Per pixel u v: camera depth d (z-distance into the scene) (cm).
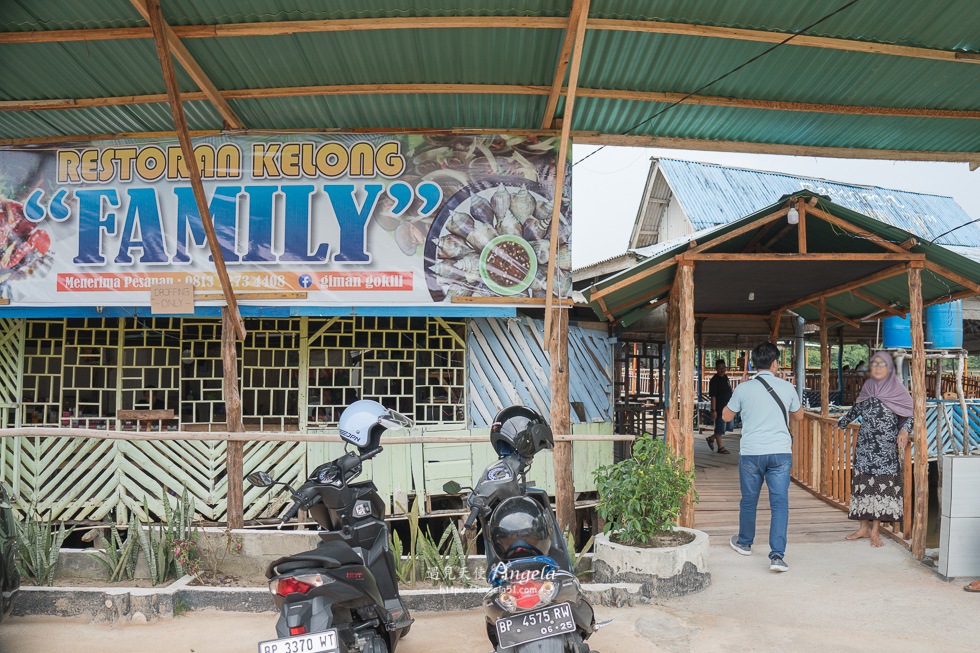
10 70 595
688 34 537
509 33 547
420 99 639
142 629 458
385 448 798
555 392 642
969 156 744
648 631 431
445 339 845
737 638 421
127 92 635
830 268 698
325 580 313
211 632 453
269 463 777
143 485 777
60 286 693
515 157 684
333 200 683
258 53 572
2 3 502
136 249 689
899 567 551
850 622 443
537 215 681
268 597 486
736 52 569
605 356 955
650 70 595
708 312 1082
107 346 827
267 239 683
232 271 682
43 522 758
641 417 1348
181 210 688
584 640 375
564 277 675
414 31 543
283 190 685
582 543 935
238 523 607
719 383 1291
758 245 780
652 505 499
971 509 519
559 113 669
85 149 698
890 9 510
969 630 429
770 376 570
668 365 841
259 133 688
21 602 479
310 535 573
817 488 839
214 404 911
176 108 545
